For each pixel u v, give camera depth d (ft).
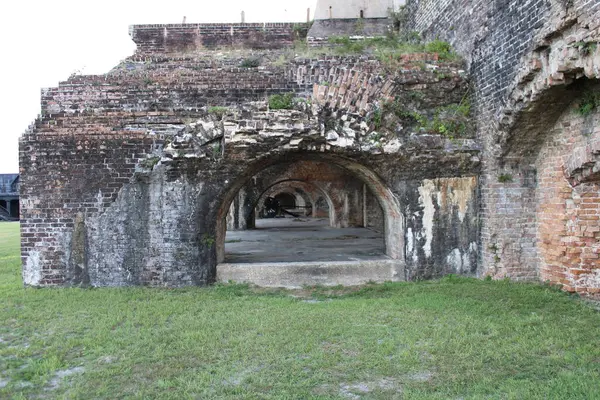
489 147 28.76
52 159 29.19
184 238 29.37
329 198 62.95
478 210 30.30
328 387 15.34
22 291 28.04
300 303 25.72
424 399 14.28
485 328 20.58
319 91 29.86
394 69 30.66
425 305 24.20
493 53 27.61
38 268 29.27
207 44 55.42
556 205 26.84
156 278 29.32
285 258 34.45
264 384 15.40
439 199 30.30
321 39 51.90
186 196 29.30
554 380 15.39
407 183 30.17
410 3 44.73
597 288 24.98
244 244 44.93
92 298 26.48
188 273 29.40
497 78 27.17
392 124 29.78
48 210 29.27
